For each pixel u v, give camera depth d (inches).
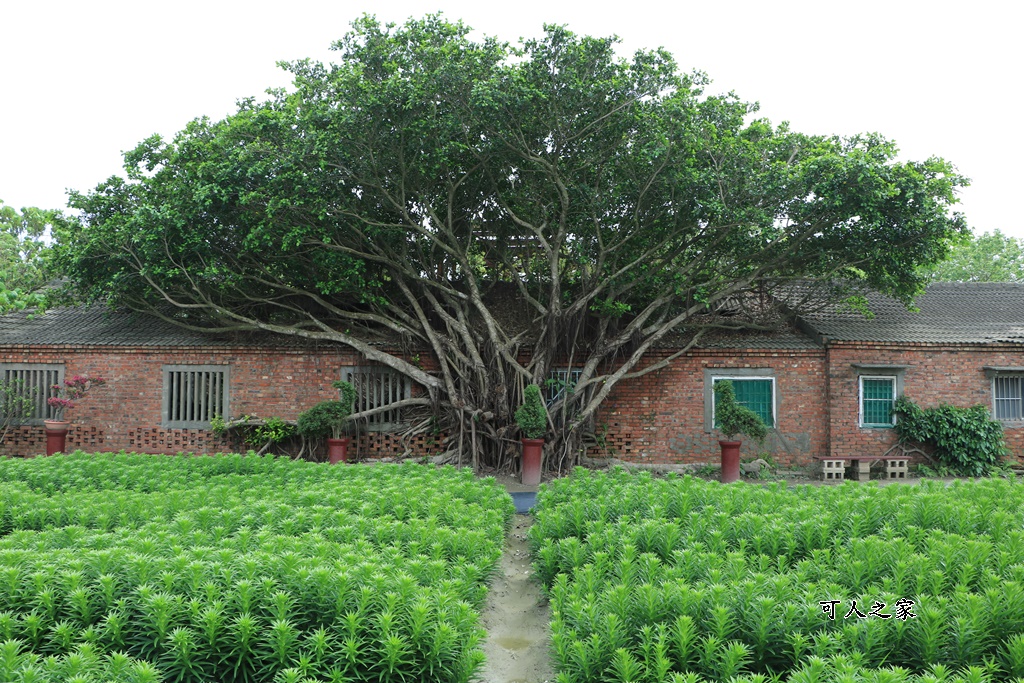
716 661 157.5
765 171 585.3
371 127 527.8
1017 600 166.6
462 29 550.0
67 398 648.4
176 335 690.2
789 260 625.3
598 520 277.9
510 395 611.2
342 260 610.9
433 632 162.4
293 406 669.9
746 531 251.6
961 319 724.0
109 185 632.4
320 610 168.6
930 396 666.2
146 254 583.5
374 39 557.6
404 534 251.8
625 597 178.9
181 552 194.1
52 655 150.9
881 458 637.9
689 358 669.9
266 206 559.2
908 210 548.7
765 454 662.5
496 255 698.8
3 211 973.8
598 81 519.8
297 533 258.8
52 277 885.8
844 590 180.5
